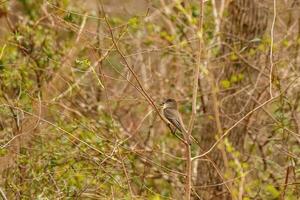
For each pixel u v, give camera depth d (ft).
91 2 63.82
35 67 51.85
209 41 54.65
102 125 51.96
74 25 50.11
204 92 53.67
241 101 51.67
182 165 53.72
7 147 46.19
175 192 51.08
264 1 53.11
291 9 54.29
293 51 53.57
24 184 45.91
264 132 53.21
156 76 58.65
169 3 59.00
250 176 51.96
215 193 50.52
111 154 43.52
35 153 47.24
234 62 52.03
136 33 56.85
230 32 53.52
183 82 57.41
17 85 50.19
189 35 58.49
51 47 53.36
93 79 54.60
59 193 44.50
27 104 47.65
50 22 58.23
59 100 52.44
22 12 60.70
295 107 51.21
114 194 44.11
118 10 66.90
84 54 53.72
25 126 46.85
